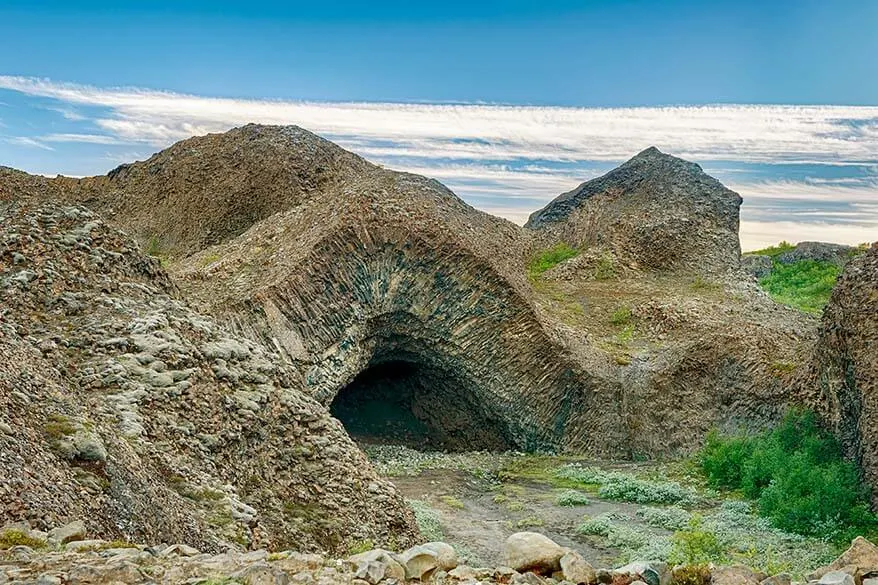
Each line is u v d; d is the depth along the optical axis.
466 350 29.70
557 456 28.73
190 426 13.70
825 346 23.03
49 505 8.58
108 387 13.57
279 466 14.99
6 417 9.52
